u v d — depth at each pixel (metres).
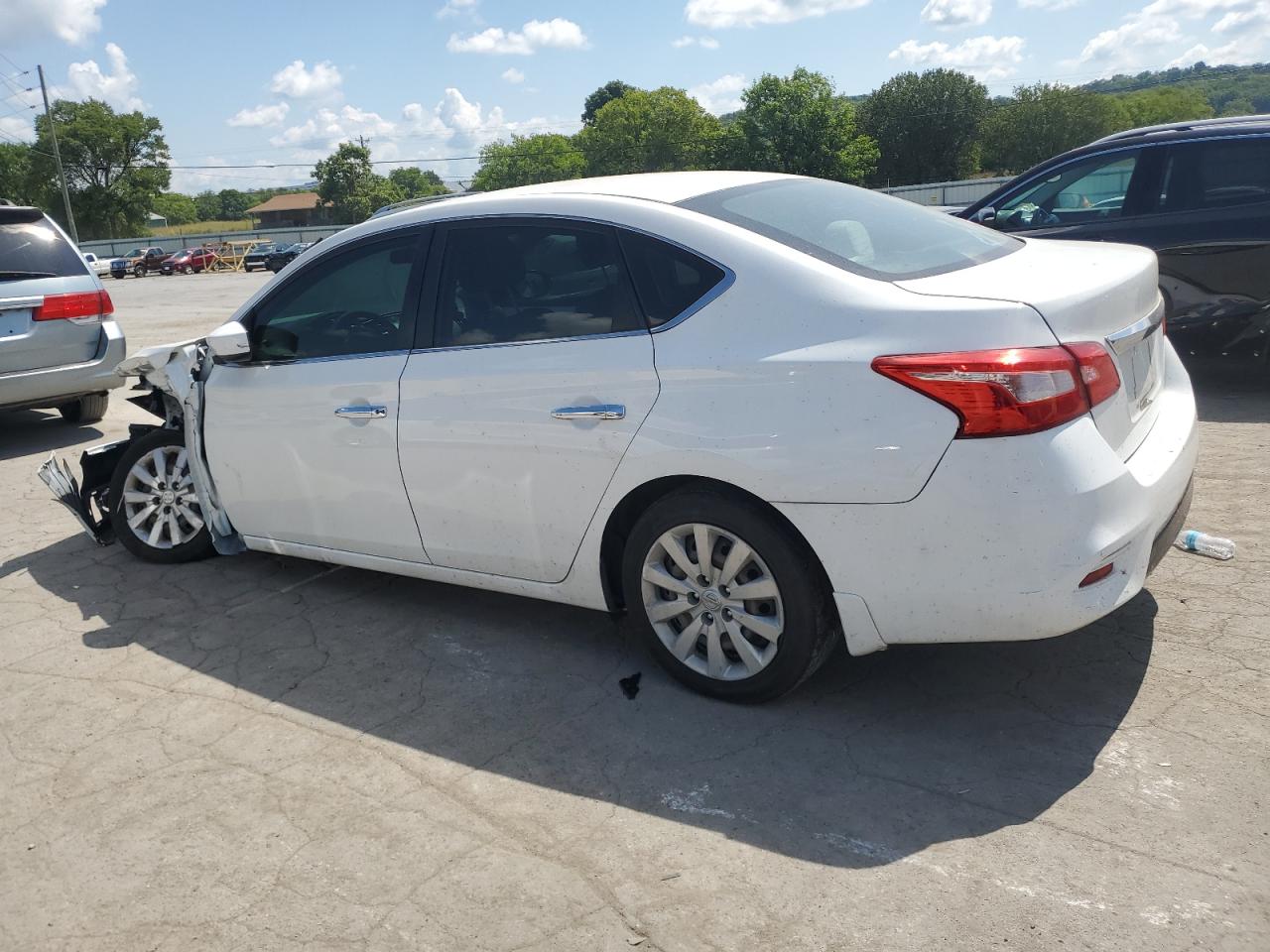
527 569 3.60
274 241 75.25
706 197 3.38
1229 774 2.74
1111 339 2.87
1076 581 2.69
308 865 2.68
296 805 2.95
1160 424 3.25
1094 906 2.30
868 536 2.82
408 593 4.49
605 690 3.49
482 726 3.32
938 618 2.82
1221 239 6.48
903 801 2.75
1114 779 2.76
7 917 2.57
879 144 90.06
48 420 9.10
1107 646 3.49
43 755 3.33
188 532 4.97
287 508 4.26
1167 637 3.51
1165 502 2.95
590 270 3.32
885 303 2.82
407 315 3.75
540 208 3.48
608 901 2.46
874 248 3.23
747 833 2.67
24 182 89.50
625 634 3.91
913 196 49.72
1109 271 3.07
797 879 2.48
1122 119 90.25
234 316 4.32
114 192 90.31
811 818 2.71
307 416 4.02
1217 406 6.51
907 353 2.72
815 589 3.03
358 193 103.31
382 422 3.77
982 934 2.25
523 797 2.91
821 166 77.94
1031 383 2.63
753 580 3.15
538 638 3.95
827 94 78.19
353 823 2.84
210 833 2.84
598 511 3.31
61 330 7.67
